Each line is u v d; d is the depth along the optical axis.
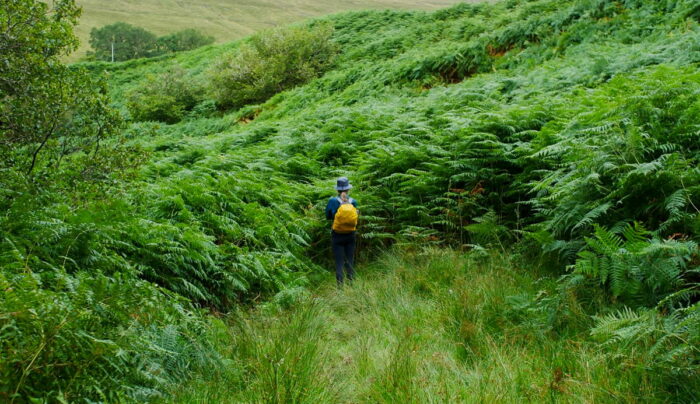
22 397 1.82
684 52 7.23
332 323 3.68
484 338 3.05
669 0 10.58
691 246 2.83
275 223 5.46
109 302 2.38
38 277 2.36
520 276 3.98
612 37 10.72
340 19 28.80
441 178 5.93
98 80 4.43
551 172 4.81
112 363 2.08
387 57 19.50
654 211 3.65
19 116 3.79
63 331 1.98
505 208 5.44
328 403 2.37
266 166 7.53
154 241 3.77
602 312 3.02
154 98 21.91
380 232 6.14
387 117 9.12
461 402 2.35
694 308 2.34
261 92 20.97
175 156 8.98
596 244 3.12
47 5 4.05
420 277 4.36
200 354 2.72
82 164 4.15
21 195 3.14
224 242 4.88
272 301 4.10
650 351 2.31
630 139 3.82
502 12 19.06
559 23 12.76
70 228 3.09
